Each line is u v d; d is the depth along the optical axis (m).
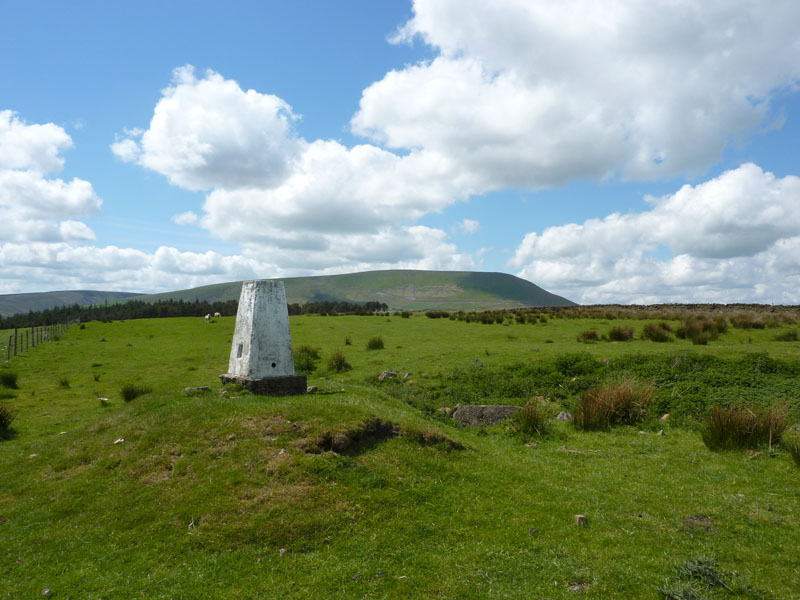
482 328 40.03
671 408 16.16
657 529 8.38
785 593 6.41
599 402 15.65
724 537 8.05
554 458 12.54
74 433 13.66
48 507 9.70
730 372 18.19
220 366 29.20
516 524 8.63
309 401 13.15
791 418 14.36
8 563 7.98
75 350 36.22
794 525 8.36
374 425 11.79
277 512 8.70
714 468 11.38
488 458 11.91
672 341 27.55
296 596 6.80
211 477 9.74
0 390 22.86
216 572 7.43
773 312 43.22
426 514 8.95
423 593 6.80
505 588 6.79
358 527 8.47
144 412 13.54
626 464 11.96
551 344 28.34
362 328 42.78
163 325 51.66
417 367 23.00
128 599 6.89
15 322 90.75
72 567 7.76
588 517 8.86
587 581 6.87
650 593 6.48
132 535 8.50
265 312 15.04
